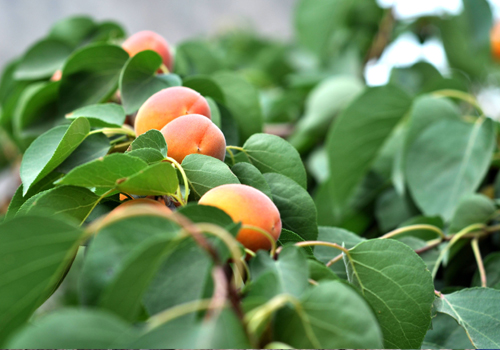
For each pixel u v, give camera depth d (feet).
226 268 1.56
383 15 4.48
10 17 7.59
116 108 1.99
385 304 1.71
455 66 4.68
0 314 1.42
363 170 2.85
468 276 2.40
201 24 8.66
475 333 1.82
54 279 1.45
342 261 1.94
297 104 3.97
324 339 1.42
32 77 2.70
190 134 1.73
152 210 1.42
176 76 2.12
